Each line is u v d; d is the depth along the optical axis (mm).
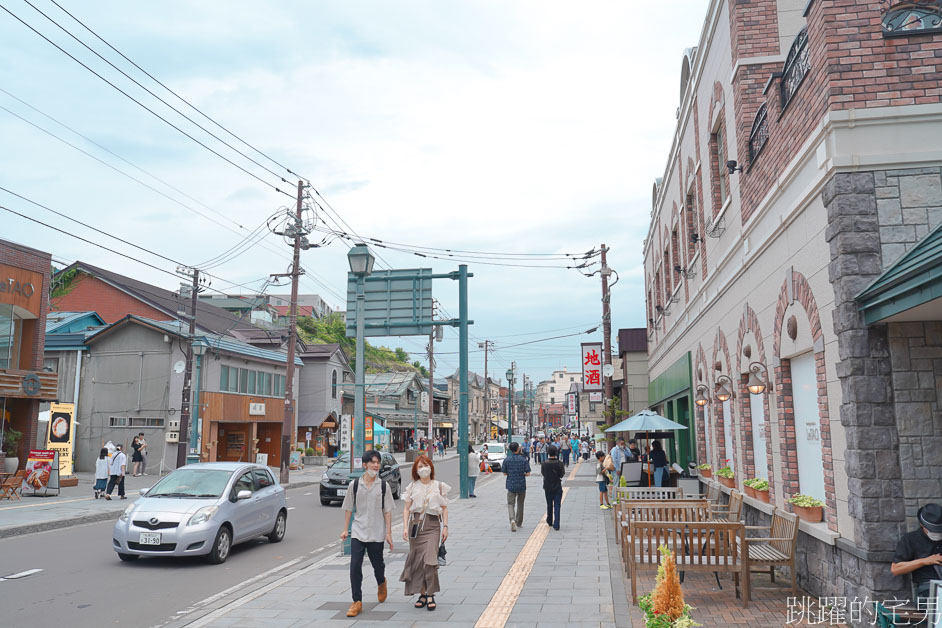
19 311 22484
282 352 41969
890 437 6250
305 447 43531
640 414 15430
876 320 6172
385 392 62719
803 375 8375
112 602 8484
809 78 7469
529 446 48781
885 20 6914
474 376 99938
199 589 9195
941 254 4887
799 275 8000
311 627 6879
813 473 8078
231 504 11609
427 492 7832
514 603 7730
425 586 7520
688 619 4859
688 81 15438
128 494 21609
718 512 10969
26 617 7789
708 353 14492
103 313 37781
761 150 9648
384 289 17328
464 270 21766
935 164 6582
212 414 32906
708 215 13617
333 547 12922
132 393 31844
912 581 5965
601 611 7324
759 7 10930
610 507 17734
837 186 6676
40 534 14219
